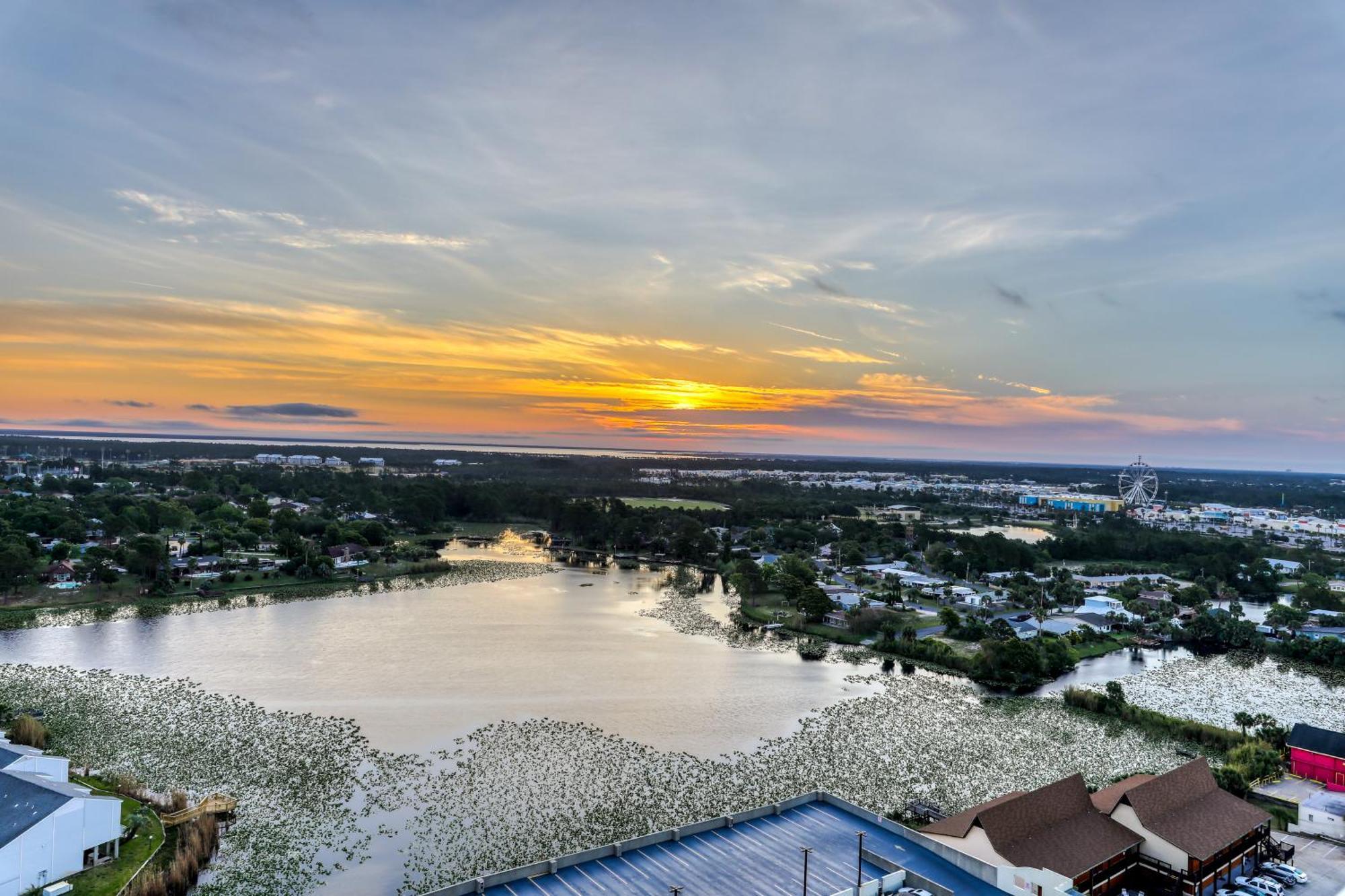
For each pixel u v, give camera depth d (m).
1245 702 140.38
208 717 116.94
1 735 93.69
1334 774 101.31
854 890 61.75
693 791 95.56
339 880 74.44
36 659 146.25
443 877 75.19
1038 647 163.25
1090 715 130.25
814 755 108.44
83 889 71.44
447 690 134.62
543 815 88.44
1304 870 80.25
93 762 99.44
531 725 118.00
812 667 157.50
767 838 72.38
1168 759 110.50
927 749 111.69
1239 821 78.12
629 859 67.81
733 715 125.62
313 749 105.81
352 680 138.88
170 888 71.56
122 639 164.00
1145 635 190.75
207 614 190.12
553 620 193.12
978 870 66.12
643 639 176.12
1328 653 168.75
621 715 123.94
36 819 71.31
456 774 99.12
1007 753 111.19
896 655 169.25
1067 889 60.28
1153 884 73.44
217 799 89.00
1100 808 78.31
